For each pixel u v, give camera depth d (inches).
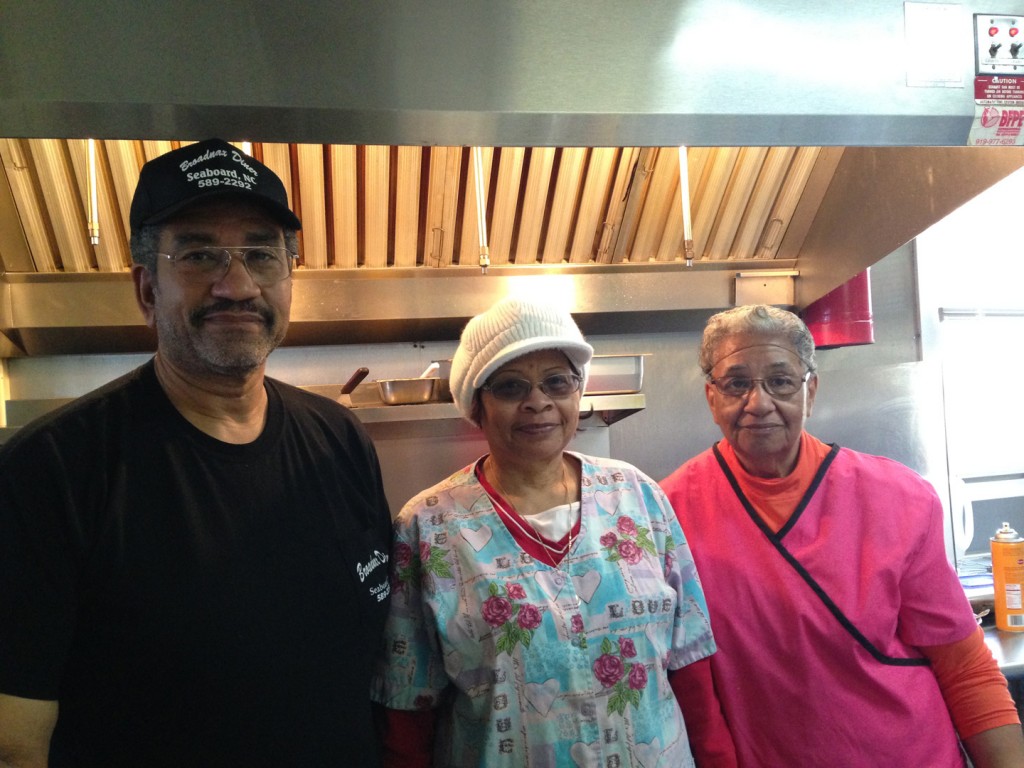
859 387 89.4
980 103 49.5
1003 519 100.9
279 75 41.1
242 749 37.6
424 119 43.6
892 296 99.4
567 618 43.4
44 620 35.3
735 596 49.6
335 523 42.9
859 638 47.6
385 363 86.4
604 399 70.0
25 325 74.0
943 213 71.2
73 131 42.5
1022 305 101.1
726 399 51.6
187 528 38.1
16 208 69.8
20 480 36.0
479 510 46.8
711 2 46.0
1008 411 101.2
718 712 48.5
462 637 43.8
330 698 40.3
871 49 48.1
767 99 46.8
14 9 38.9
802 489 51.4
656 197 81.7
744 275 88.7
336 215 75.7
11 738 34.0
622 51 44.8
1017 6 50.1
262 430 42.7
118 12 39.6
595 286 85.4
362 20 41.8
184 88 40.2
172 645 36.8
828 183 83.8
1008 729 47.9
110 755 36.9
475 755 43.1
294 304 78.5
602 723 42.4
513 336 45.1
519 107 43.6
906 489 51.6
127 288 75.2
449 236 80.4
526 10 43.6
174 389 41.1
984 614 74.4
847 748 46.4
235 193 38.3
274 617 39.0
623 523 47.3
